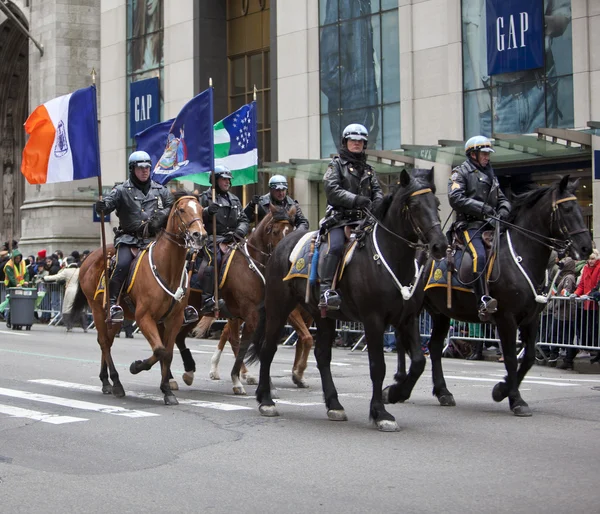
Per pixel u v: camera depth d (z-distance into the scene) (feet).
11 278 82.23
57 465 23.50
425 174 27.91
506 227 32.19
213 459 24.08
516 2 69.41
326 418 30.76
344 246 29.35
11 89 142.92
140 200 36.45
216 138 52.70
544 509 18.69
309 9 87.40
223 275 38.55
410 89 78.07
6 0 127.13
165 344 35.32
